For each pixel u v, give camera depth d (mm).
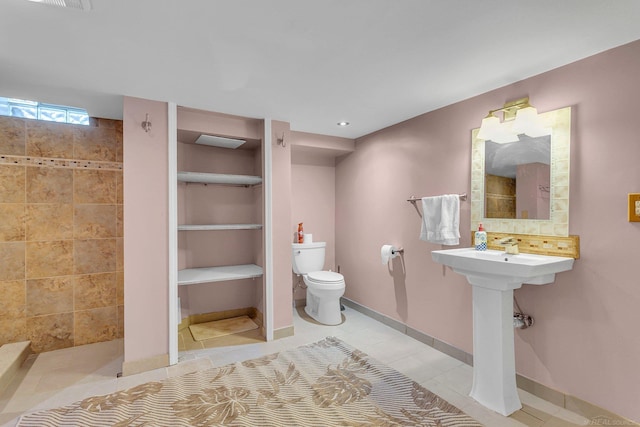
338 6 1323
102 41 1583
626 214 1623
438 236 2508
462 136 2438
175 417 1798
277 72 1955
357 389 2078
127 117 2297
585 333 1776
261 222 3041
